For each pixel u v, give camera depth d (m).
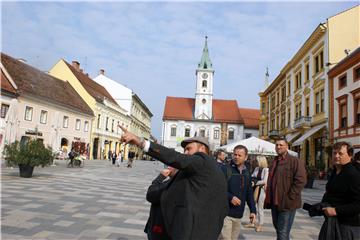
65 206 9.65
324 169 25.95
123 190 14.50
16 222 7.36
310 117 31.22
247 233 7.93
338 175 4.16
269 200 5.63
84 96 48.78
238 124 75.81
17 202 9.71
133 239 6.66
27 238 6.24
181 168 3.03
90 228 7.33
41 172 20.73
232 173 5.26
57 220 7.84
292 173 5.46
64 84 45.78
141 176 23.50
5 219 7.56
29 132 33.06
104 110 53.50
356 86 22.89
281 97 43.19
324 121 27.72
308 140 31.41
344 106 24.89
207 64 77.38
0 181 14.32
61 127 39.53
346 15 27.62
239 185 5.19
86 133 46.91
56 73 49.47
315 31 29.31
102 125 53.00
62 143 41.12
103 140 53.69
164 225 3.32
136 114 76.12
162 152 2.95
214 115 76.88
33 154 16.44
